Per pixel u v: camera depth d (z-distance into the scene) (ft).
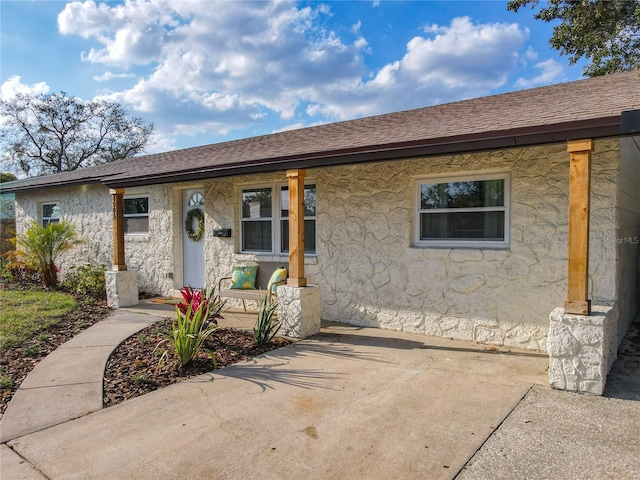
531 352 16.83
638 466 8.62
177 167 26.73
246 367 15.28
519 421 10.69
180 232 31.71
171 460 9.09
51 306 25.25
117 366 15.40
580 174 12.60
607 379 13.52
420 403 11.91
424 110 25.32
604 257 15.60
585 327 12.33
